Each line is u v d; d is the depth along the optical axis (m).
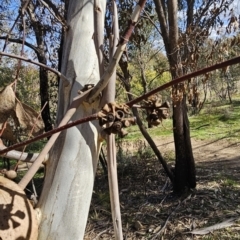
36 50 5.59
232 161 8.30
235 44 3.98
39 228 0.96
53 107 7.64
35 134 1.07
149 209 5.17
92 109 0.94
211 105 14.92
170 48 4.46
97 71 1.07
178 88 4.00
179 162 5.66
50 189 0.98
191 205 5.18
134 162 7.47
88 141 0.98
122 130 0.70
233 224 4.45
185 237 4.28
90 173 1.00
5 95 1.03
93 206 5.33
